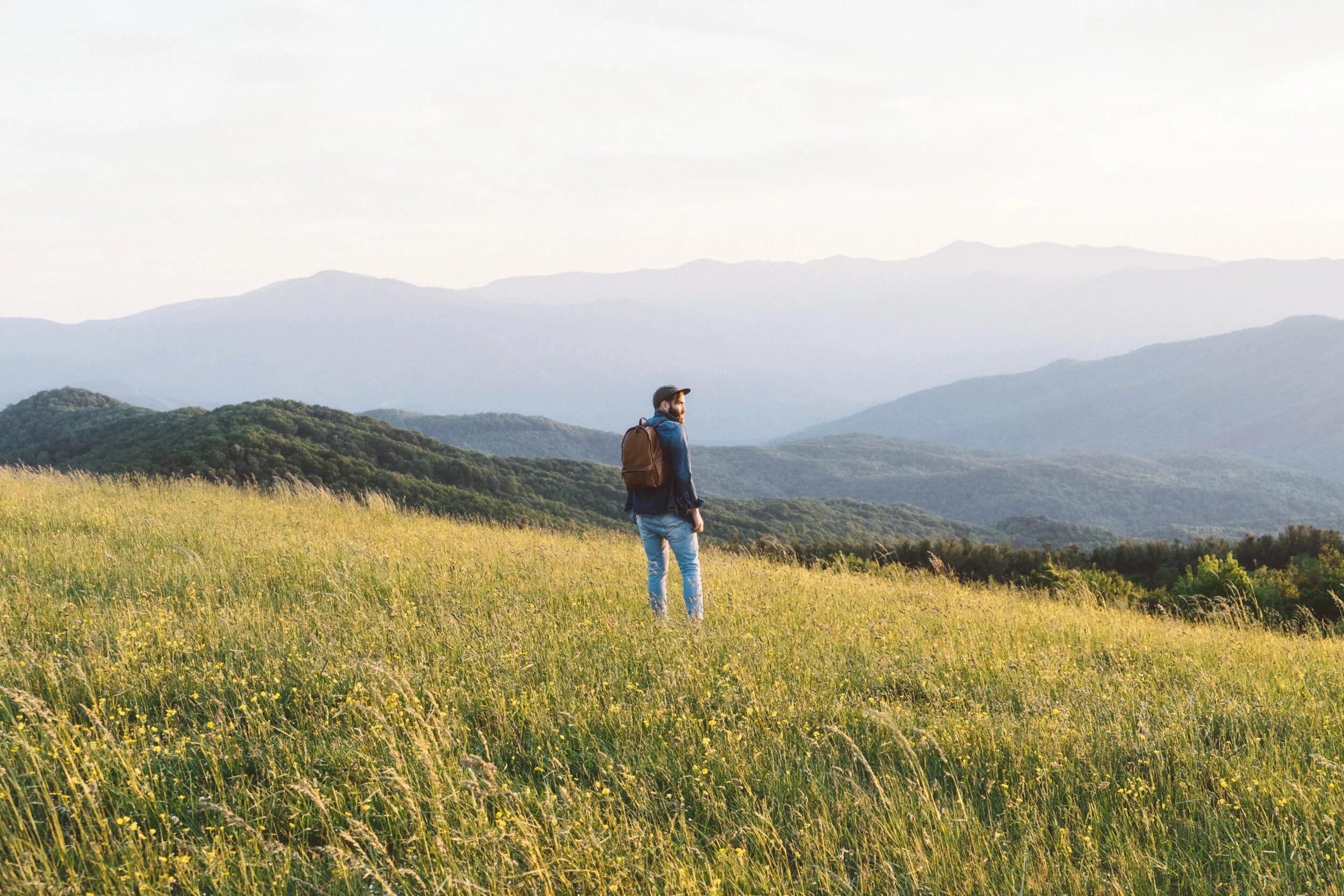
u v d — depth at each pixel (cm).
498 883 280
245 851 298
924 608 853
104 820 296
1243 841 338
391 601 647
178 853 299
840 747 418
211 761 355
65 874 285
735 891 291
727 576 1025
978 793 384
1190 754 421
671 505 699
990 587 1591
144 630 506
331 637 528
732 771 378
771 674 524
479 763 353
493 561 898
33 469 1761
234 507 1281
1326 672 660
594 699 445
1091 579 1644
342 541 916
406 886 278
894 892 295
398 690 423
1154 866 315
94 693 414
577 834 310
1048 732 438
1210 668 650
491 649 525
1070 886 303
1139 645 736
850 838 330
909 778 380
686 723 423
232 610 586
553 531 1662
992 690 529
